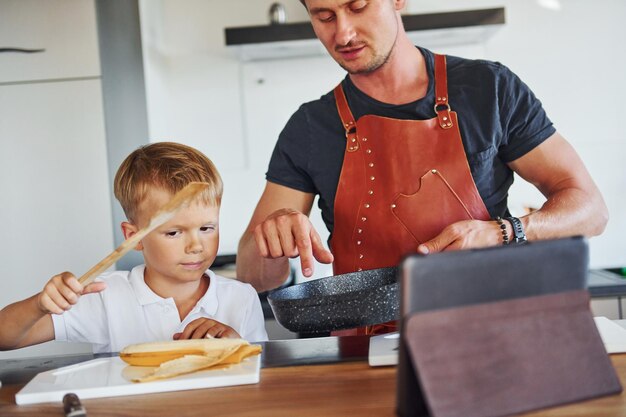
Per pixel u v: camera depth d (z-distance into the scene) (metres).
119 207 2.48
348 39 1.22
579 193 1.29
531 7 2.81
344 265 1.37
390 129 1.32
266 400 0.78
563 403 0.59
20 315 1.08
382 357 0.88
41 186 2.49
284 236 1.11
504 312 0.58
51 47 2.46
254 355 0.94
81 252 2.49
